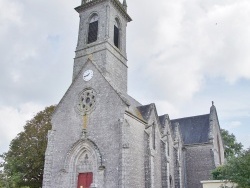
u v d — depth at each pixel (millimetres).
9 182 32406
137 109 36125
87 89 33281
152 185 30266
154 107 36719
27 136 44094
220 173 27844
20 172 40750
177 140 41406
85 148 30844
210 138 44250
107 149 28938
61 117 33594
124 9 42094
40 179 42781
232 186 23312
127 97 36531
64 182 30109
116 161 27875
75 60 37781
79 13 41281
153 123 35531
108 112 30547
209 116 48875
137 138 31219
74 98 33719
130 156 28969
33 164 41594
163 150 35438
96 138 30125
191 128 48531
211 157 43031
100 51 36062
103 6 39156
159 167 34438
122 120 29188
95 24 39219
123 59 39281
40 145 43156
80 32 39594
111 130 29531
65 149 31672
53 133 33094
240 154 25594
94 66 33969
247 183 22172
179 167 39031
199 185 42375
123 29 41500
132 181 28203
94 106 31781
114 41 39219
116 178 27203
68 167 30656
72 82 34719
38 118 46062
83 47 37938
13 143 44500
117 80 36594
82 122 31844
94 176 28828
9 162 40125
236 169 23312
